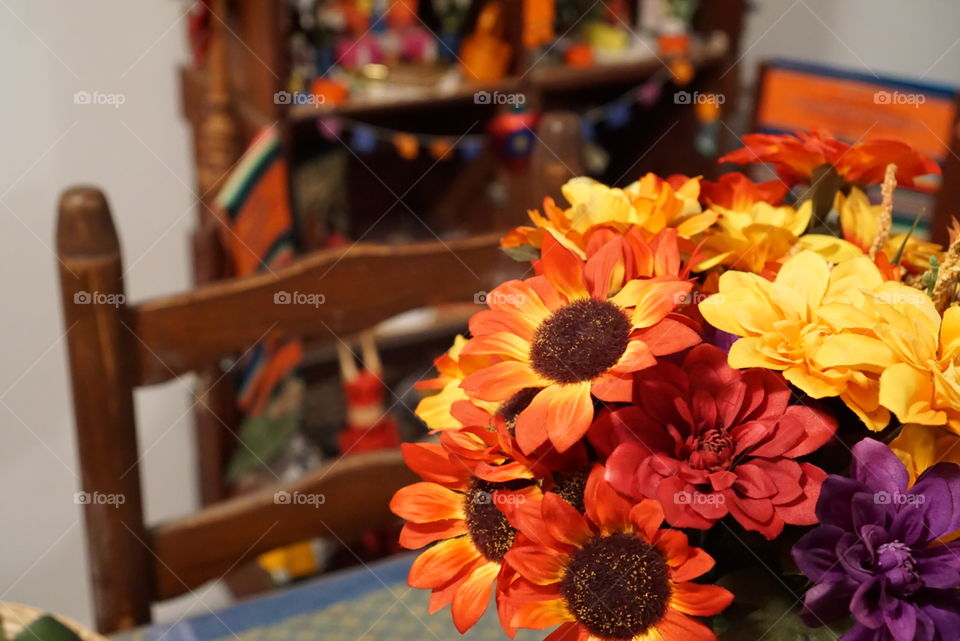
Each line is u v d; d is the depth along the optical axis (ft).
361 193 7.88
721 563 2.10
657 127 8.89
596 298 2.13
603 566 2.00
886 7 10.12
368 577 3.22
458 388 2.32
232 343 3.47
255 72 5.90
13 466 6.79
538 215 2.39
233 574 6.72
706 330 2.16
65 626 2.56
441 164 8.10
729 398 2.06
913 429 2.03
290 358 6.42
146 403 7.06
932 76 10.80
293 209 6.71
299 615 3.06
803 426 2.04
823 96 6.67
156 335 3.34
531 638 2.92
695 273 2.34
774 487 1.99
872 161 2.39
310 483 3.66
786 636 2.03
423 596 3.12
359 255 3.62
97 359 3.25
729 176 2.46
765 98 6.91
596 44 7.86
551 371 2.06
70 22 6.08
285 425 6.62
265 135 5.82
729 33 8.27
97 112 6.34
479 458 2.09
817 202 2.44
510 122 7.11
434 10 7.45
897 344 1.98
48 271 6.50
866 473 1.99
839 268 2.16
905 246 2.41
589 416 2.00
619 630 2.00
